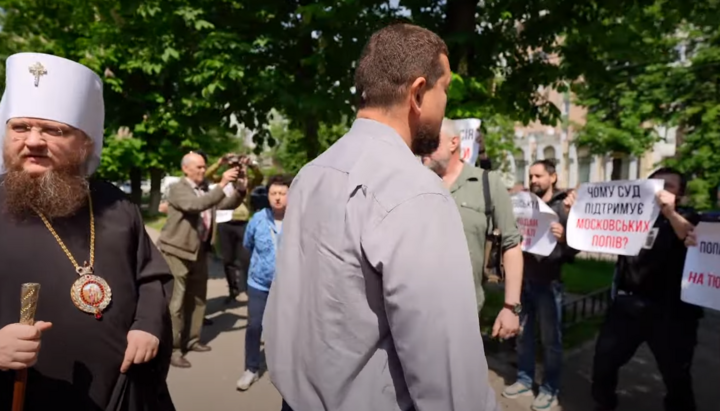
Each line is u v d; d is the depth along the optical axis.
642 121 13.74
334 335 1.25
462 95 5.07
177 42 7.23
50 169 1.67
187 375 4.58
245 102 7.06
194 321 5.19
